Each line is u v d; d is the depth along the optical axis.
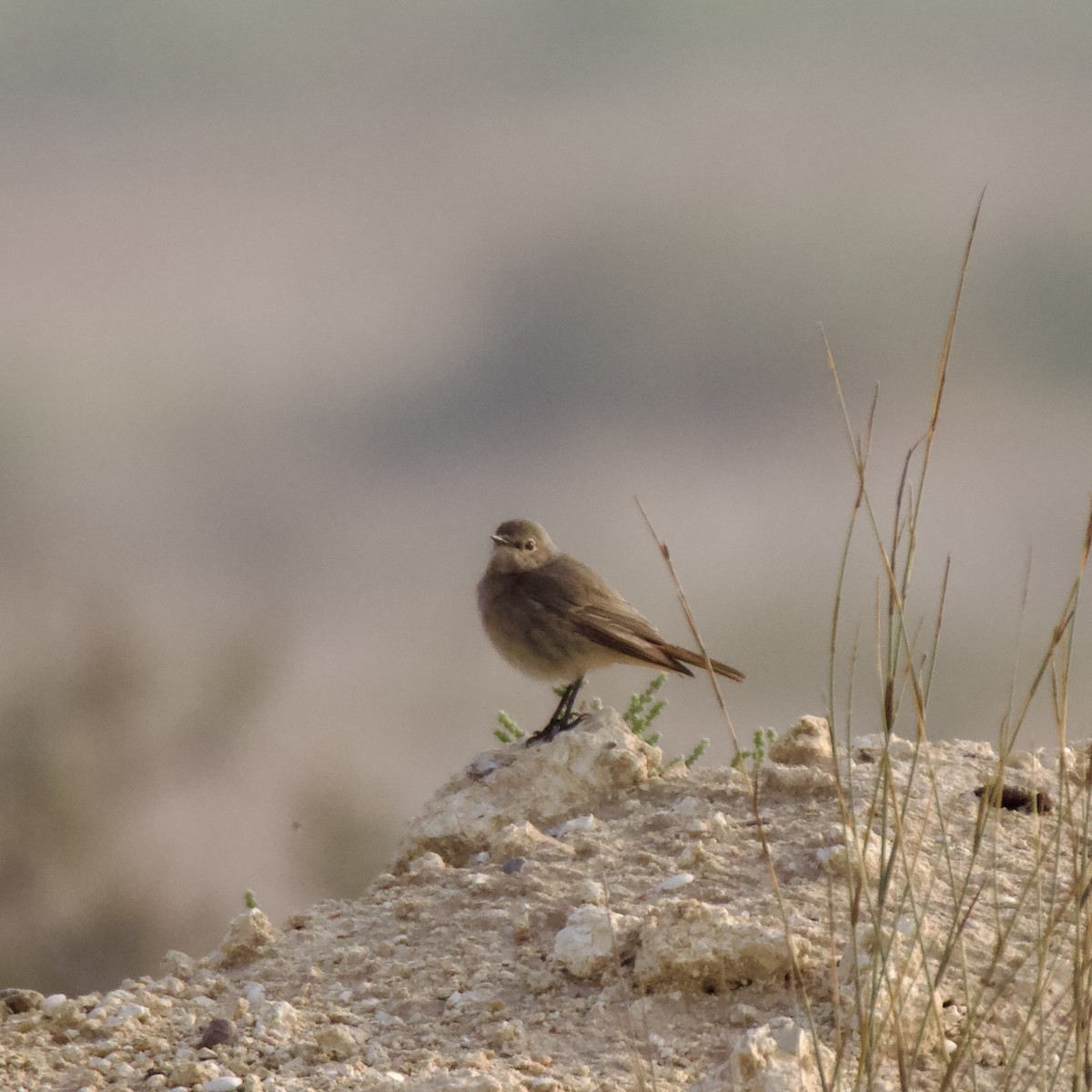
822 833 8.84
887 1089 6.75
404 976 8.20
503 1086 6.79
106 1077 7.48
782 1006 7.50
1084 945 6.65
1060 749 6.79
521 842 9.19
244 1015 7.95
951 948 6.82
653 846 9.07
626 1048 7.37
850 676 6.62
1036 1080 6.75
